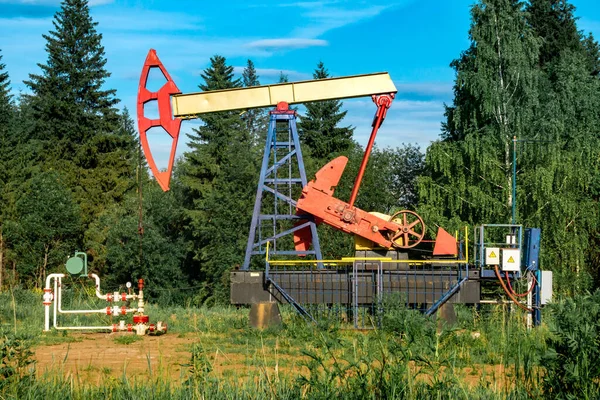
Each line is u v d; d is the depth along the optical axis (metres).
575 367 8.42
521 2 42.34
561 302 9.09
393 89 22.20
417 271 19.03
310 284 19.30
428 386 8.78
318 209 20.80
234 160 49.84
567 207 37.78
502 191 39.69
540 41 42.22
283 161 22.41
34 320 20.02
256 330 17.95
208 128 65.19
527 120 40.06
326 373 8.94
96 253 51.28
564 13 60.22
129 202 54.62
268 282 19.47
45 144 63.12
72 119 64.06
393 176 61.31
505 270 18.72
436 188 40.91
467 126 42.31
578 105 44.00
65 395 9.38
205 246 51.34
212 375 10.20
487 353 13.94
